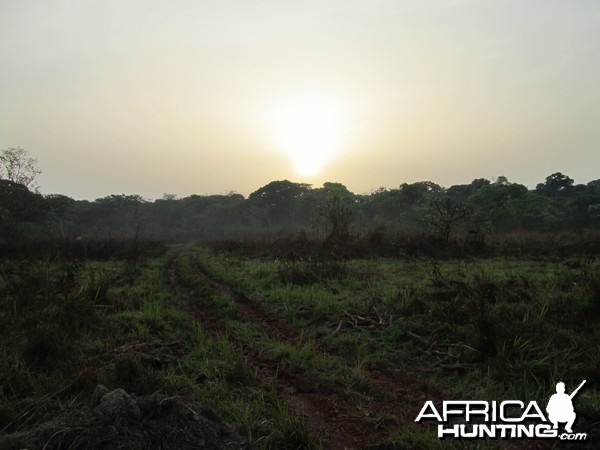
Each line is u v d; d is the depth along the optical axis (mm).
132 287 12547
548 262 15789
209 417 3879
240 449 3551
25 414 4125
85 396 4656
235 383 5406
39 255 19172
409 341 6906
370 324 7832
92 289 9672
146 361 5941
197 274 16531
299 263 14906
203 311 9977
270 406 4676
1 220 29031
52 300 8188
